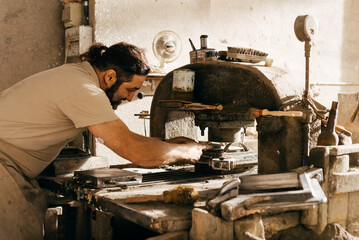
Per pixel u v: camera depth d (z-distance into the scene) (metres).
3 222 1.94
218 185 2.08
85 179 2.11
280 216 1.74
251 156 2.43
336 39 5.36
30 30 3.48
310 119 2.03
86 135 3.26
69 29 3.49
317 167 1.82
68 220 2.53
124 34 3.47
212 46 4.30
